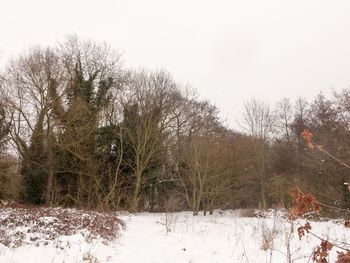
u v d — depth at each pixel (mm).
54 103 18250
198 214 21594
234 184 22609
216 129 28453
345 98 16953
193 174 21047
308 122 25797
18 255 5883
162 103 24328
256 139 24609
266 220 14820
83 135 18891
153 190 24656
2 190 17328
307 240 9141
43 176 19625
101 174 21047
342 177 16188
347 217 14836
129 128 23234
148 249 8812
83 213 12523
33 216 9391
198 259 7762
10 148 17891
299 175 22125
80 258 6359
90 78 22516
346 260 2166
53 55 20359
